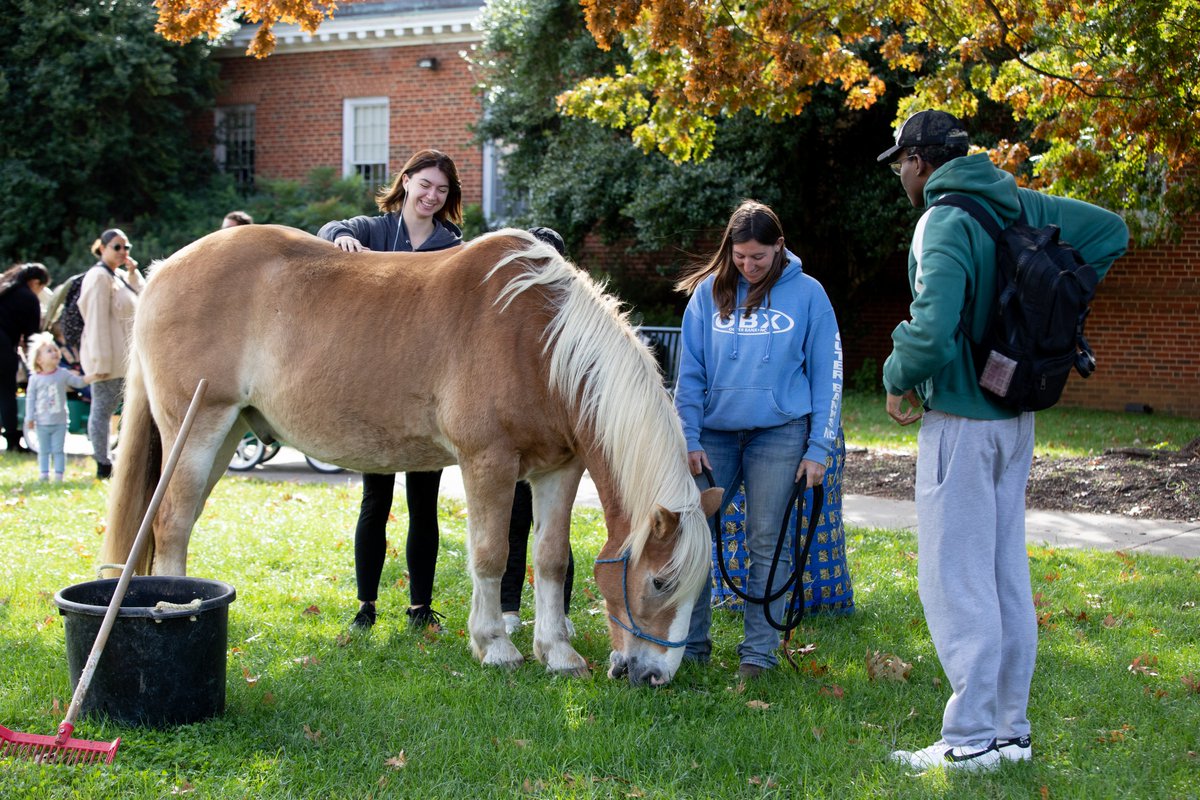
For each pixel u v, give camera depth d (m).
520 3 14.68
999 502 3.13
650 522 3.49
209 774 2.91
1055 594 5.11
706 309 3.96
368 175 18.25
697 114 7.70
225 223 7.37
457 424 3.87
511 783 2.99
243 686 3.64
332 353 4.03
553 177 14.66
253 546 5.96
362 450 4.13
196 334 4.15
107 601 3.38
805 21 7.11
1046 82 7.54
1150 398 14.09
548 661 3.98
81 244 17.42
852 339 16.06
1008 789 2.93
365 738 3.24
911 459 9.39
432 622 4.55
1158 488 7.77
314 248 4.26
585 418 3.75
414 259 4.16
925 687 3.85
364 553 4.43
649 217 13.87
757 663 3.95
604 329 3.77
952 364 3.05
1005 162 7.96
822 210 15.17
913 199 3.39
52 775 2.83
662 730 3.38
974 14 7.48
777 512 3.88
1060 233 3.21
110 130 17.80
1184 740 3.34
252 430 4.50
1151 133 7.21
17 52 17.16
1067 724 3.48
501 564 3.96
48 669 3.74
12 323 9.76
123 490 4.28
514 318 3.86
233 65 18.84
